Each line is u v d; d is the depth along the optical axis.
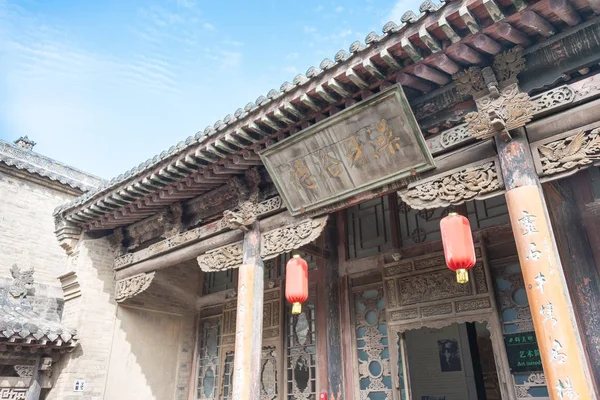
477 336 15.41
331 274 10.88
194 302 14.81
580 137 5.79
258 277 8.79
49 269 17.33
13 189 17.16
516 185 5.94
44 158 19.42
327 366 10.26
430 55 6.27
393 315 9.67
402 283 9.80
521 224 5.71
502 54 6.22
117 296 12.63
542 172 5.96
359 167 7.53
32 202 17.55
